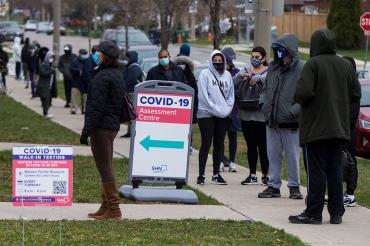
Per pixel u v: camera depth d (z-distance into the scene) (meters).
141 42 64.50
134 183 18.77
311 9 110.12
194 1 46.00
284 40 18.50
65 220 15.73
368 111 29.66
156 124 18.72
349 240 14.83
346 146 18.27
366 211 17.98
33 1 176.88
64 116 39.62
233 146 23.48
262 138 21.03
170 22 42.03
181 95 18.75
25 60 56.84
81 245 13.55
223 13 48.03
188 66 24.61
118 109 15.81
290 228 15.81
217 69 20.48
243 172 23.56
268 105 18.84
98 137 15.77
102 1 76.38
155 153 18.75
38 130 33.06
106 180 15.98
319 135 15.84
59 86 59.97
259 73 20.98
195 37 111.19
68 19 156.25
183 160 18.81
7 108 42.59
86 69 36.81
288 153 19.02
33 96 49.31
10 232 14.40
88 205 17.52
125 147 28.19
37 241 13.73
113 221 15.77
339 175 16.33
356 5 89.88
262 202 18.67
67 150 13.35
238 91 21.00
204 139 20.72
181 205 18.03
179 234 14.69
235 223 16.05
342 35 89.94
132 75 28.59
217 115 20.41
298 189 19.25
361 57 81.81
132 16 59.53
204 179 21.11
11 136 30.66
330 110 15.87
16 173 13.27
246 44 91.06
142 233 14.65
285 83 18.66
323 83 15.91
